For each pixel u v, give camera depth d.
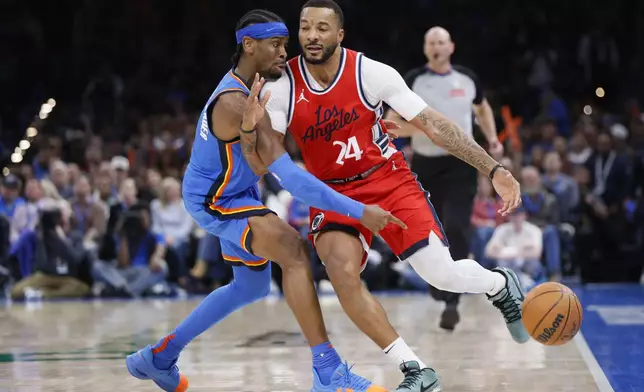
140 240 13.47
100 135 18.91
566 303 5.40
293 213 13.04
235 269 5.63
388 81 5.36
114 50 22.00
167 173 15.28
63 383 6.36
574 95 21.00
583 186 14.58
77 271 13.52
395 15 22.52
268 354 7.52
